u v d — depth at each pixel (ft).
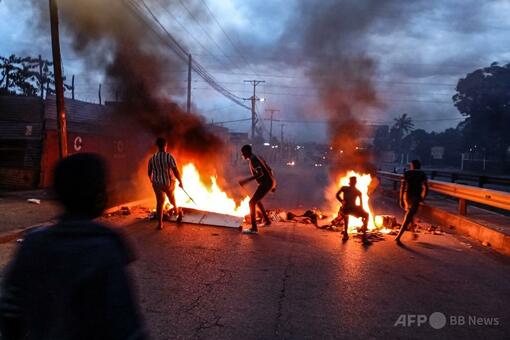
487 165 169.68
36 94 119.55
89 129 65.46
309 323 14.74
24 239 5.65
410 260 24.06
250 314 15.30
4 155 52.37
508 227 30.45
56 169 5.92
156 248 24.53
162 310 15.39
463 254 26.04
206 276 19.57
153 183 30.04
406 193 29.32
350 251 25.57
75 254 5.35
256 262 22.27
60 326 5.22
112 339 5.27
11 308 5.45
